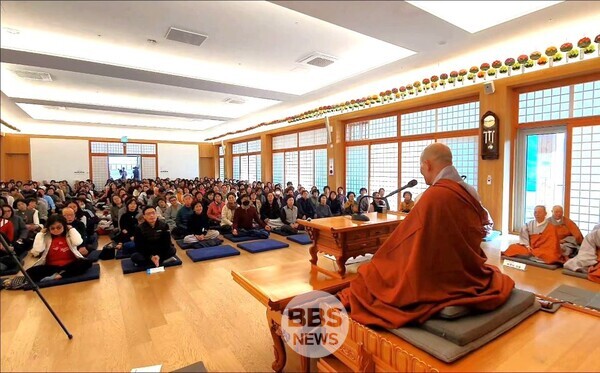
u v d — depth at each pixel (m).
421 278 1.61
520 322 1.75
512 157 5.02
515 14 3.59
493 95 4.96
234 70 5.84
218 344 2.33
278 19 3.89
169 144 14.48
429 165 1.85
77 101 7.58
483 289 1.73
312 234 2.58
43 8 3.54
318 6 3.20
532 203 4.95
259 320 2.67
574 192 4.45
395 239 1.76
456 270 1.65
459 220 1.66
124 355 2.19
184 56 5.08
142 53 4.91
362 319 1.70
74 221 4.74
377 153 7.25
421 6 3.36
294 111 9.35
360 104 6.84
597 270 3.40
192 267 4.09
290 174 10.27
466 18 3.73
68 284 3.49
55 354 2.20
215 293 3.23
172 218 5.89
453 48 4.46
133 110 8.48
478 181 5.24
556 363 1.42
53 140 12.12
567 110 4.47
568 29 3.93
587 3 3.30
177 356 2.18
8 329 2.54
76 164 12.52
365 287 1.82
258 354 2.21
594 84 4.21
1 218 4.45
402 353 1.45
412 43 4.19
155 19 3.85
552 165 4.72
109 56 4.91
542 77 4.40
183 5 3.53
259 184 9.29
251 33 4.27
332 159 8.08
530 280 3.47
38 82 6.55
